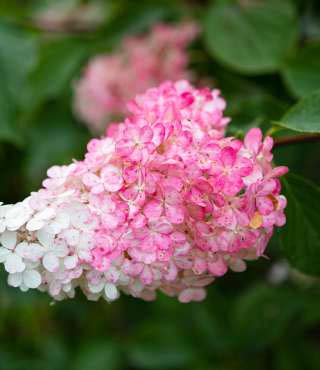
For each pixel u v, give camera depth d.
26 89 1.05
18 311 1.26
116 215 0.59
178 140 0.59
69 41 1.12
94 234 0.59
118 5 1.15
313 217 0.70
